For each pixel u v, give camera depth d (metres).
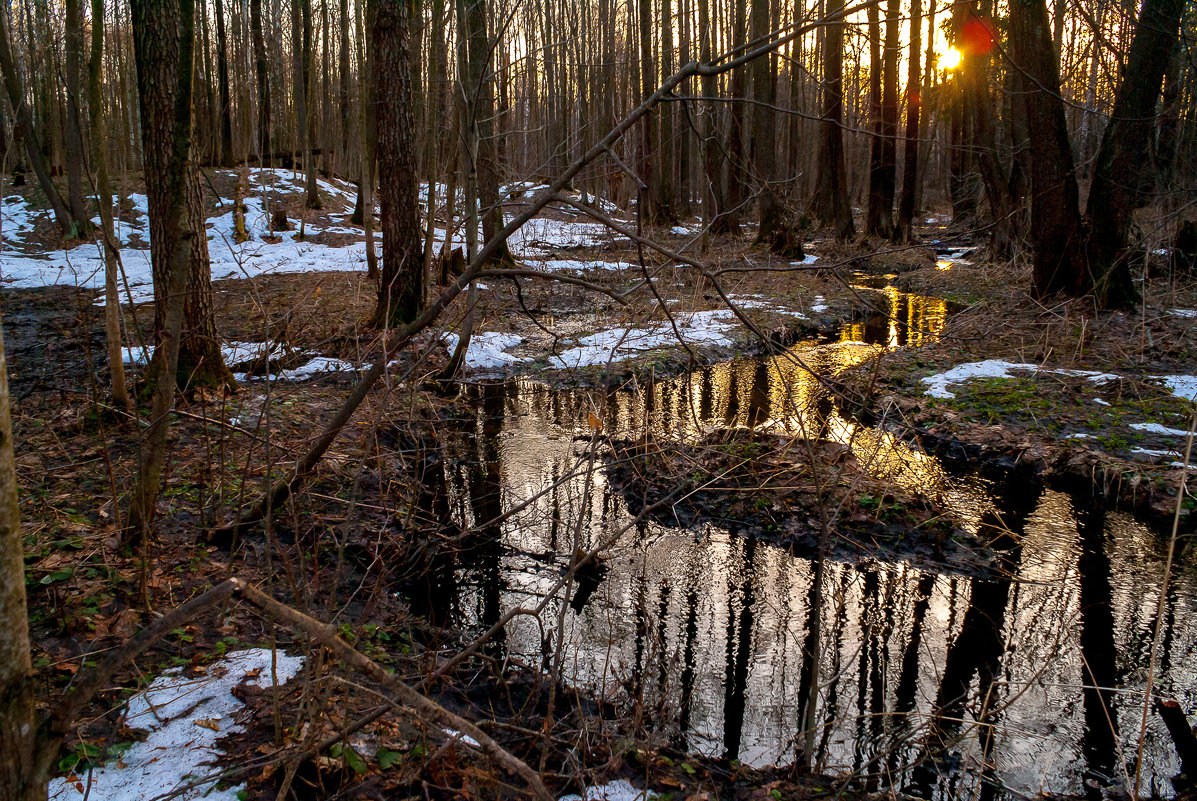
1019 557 5.97
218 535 5.07
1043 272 12.68
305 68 27.64
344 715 3.39
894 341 13.05
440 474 7.35
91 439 6.54
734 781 3.49
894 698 4.39
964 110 25.08
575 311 14.64
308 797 2.92
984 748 3.55
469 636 4.68
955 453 8.10
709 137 4.43
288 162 31.09
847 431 8.60
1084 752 3.94
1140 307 11.99
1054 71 11.85
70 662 3.65
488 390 10.32
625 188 25.39
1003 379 9.73
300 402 8.21
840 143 24.14
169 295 3.95
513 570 5.71
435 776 3.06
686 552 6.05
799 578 5.70
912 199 24.55
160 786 2.92
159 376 4.10
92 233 19.81
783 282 17.61
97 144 5.80
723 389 10.64
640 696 3.72
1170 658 4.73
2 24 13.33
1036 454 7.68
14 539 1.47
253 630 4.14
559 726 3.64
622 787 3.25
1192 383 9.10
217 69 28.66
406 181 10.68
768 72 21.47
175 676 3.65
